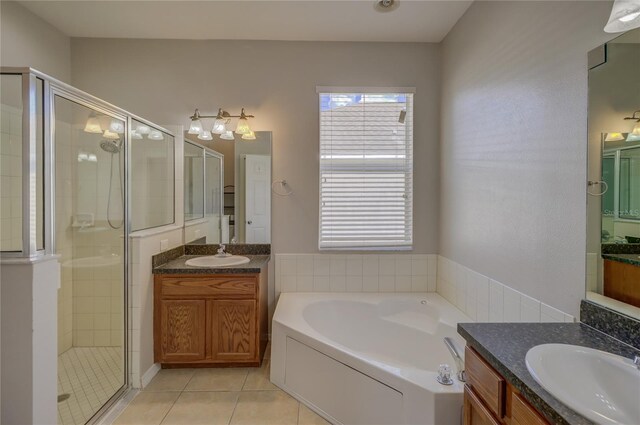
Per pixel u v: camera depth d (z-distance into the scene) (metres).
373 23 2.62
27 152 1.55
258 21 2.61
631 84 1.17
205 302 2.45
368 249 2.99
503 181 1.97
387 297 2.83
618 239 1.23
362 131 2.99
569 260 1.46
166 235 2.69
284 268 2.98
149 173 2.74
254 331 2.46
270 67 2.93
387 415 1.63
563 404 0.85
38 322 1.48
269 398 2.13
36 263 1.47
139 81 2.91
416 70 2.94
